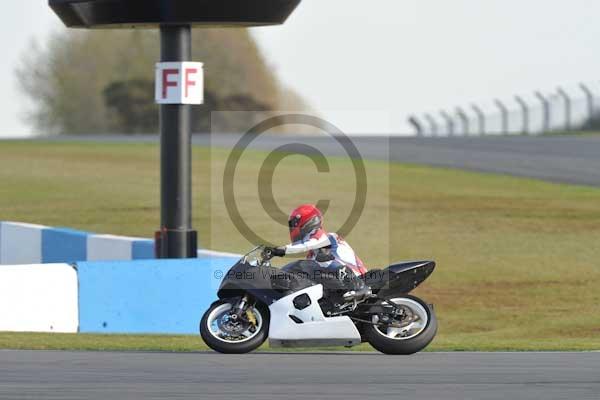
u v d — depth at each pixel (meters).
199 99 54.62
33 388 27.11
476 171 110.75
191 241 54.91
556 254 71.50
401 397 25.95
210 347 35.31
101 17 53.84
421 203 92.06
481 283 64.31
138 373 29.78
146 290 50.97
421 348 35.03
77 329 49.53
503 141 145.75
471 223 82.62
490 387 27.45
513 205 89.38
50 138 176.50
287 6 53.69
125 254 63.50
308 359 33.34
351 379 28.77
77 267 49.59
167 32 54.38
